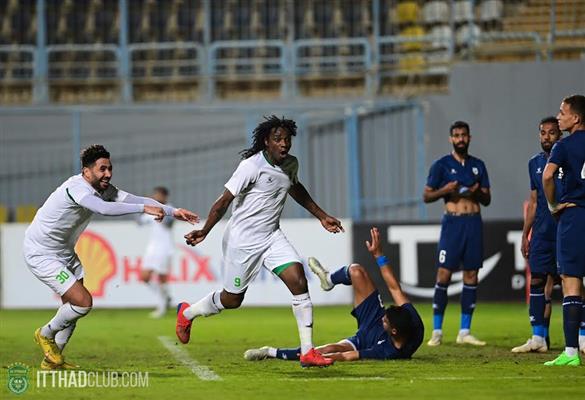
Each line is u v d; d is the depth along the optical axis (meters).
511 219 65.31
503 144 71.44
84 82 77.88
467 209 40.47
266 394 25.02
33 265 29.55
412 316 32.47
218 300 31.12
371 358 32.84
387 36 78.00
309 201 31.38
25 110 72.81
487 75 71.62
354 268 33.28
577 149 29.55
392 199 71.38
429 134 71.44
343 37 79.06
